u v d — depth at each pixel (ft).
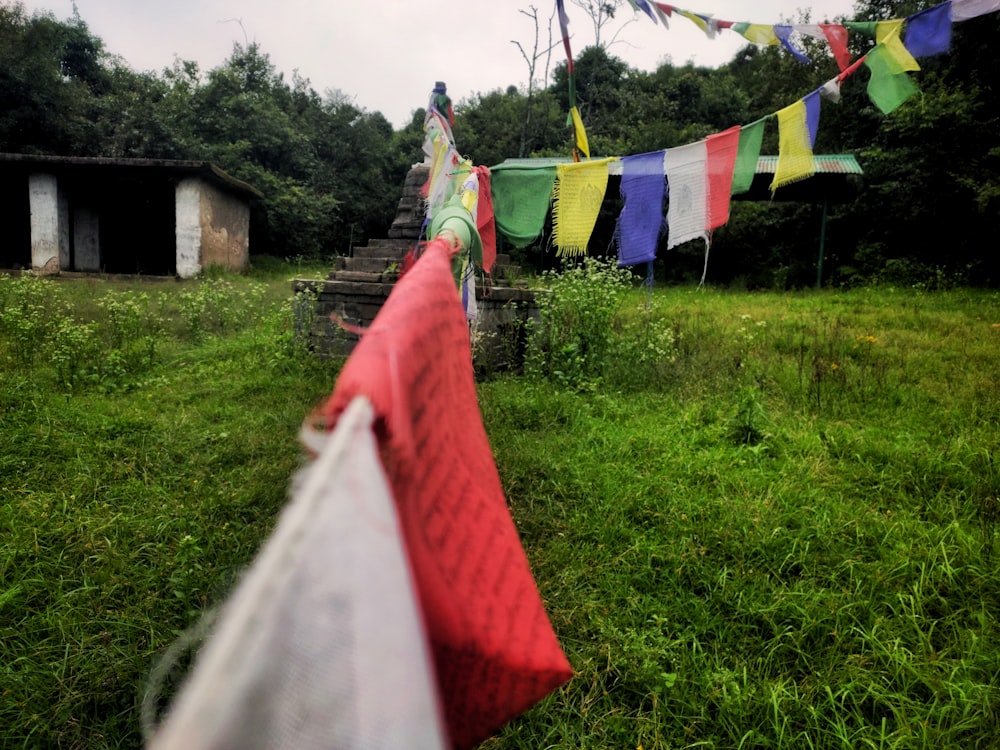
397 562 1.87
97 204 69.41
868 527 12.54
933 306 40.73
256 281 58.85
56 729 8.04
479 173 16.49
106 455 15.39
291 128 86.99
